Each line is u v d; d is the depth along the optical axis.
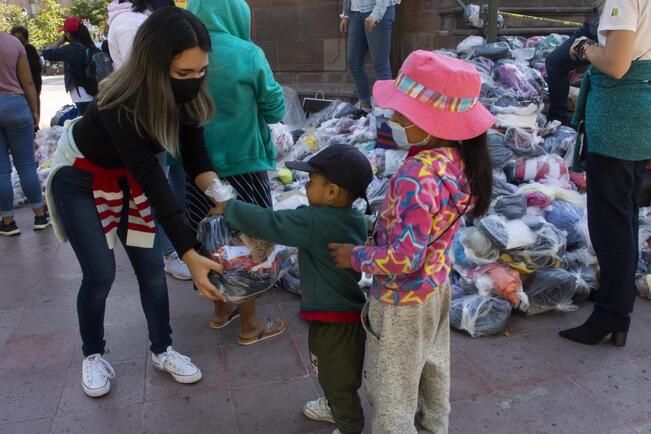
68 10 36.41
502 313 3.08
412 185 1.66
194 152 2.40
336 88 7.37
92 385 2.60
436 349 2.03
